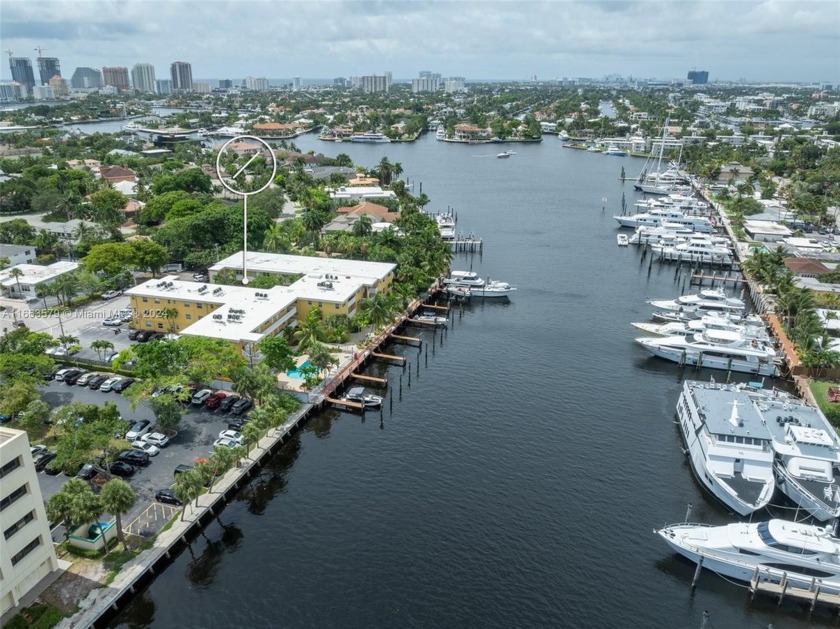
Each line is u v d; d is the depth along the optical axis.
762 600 67.12
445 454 91.31
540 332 139.25
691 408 96.00
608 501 81.56
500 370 119.81
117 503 65.62
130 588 64.12
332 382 109.19
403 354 126.75
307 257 161.00
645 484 85.50
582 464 89.50
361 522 76.69
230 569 69.06
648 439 96.88
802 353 122.31
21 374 95.06
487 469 87.69
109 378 106.12
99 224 190.75
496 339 135.00
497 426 99.38
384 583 67.12
